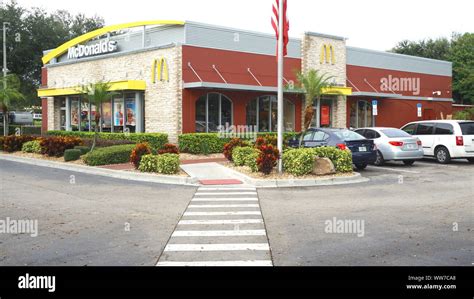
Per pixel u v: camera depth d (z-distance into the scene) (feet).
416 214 32.04
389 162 69.82
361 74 106.22
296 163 50.70
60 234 26.55
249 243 24.53
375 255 22.26
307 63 94.48
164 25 84.38
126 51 85.92
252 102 86.84
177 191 43.55
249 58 86.12
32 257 22.13
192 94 78.54
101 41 100.89
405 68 116.26
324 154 52.54
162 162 53.16
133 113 85.20
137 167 56.65
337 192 42.57
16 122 156.76
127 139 79.41
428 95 122.11
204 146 75.25
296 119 93.45
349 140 57.36
